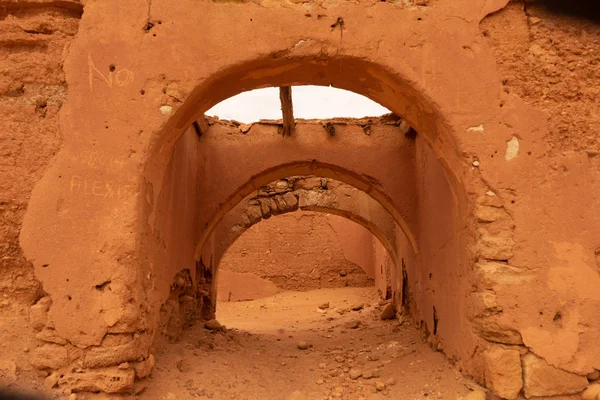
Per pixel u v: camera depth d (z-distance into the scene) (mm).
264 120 6750
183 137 5445
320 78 3857
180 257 5320
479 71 3426
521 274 3205
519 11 3523
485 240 3264
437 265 4867
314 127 6703
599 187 3297
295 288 14844
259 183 6973
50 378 3012
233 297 14672
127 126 3287
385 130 6664
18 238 3189
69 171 3217
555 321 3160
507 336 3146
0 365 3027
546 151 3342
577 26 3537
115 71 3332
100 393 3025
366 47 3430
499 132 3363
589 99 3438
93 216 3174
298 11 3453
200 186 6531
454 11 3479
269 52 3406
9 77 3367
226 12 3432
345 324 8602
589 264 3215
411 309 6934
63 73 3361
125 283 3115
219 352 4883
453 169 3658
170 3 3402
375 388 4027
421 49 3438
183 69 3363
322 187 8984
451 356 4125
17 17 3479
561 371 3102
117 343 3068
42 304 3115
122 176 3234
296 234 15062
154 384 3430
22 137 3273
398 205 6445
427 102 3428
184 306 5551
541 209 3277
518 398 3102
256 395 3785
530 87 3438
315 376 4605
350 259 14891
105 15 3377
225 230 8742
